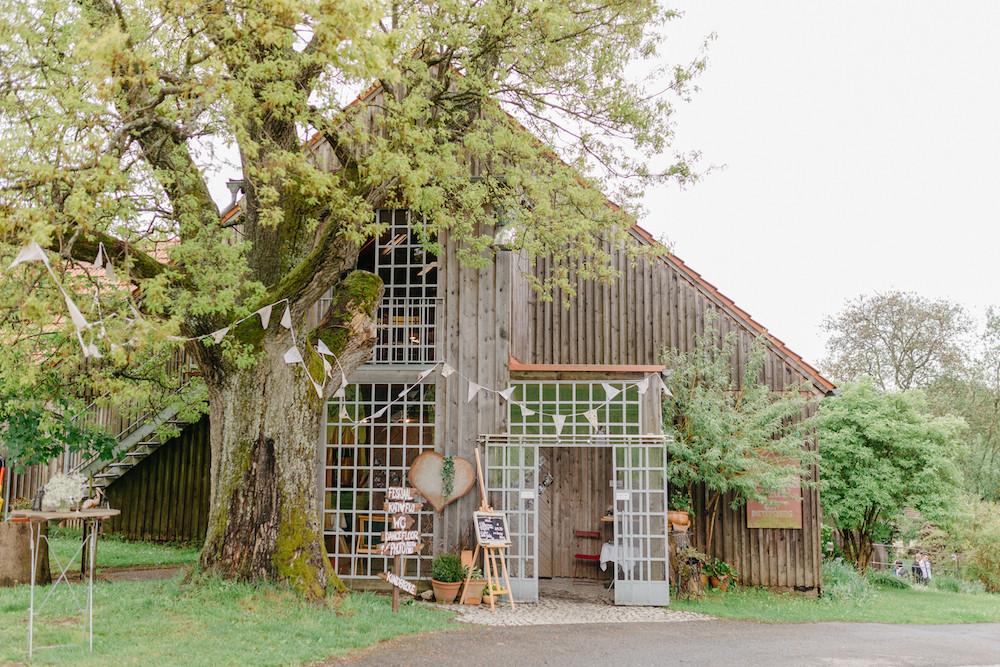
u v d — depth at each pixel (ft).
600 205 36.06
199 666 21.25
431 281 46.21
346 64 24.79
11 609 26.78
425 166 29.07
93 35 24.41
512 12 31.58
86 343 24.17
